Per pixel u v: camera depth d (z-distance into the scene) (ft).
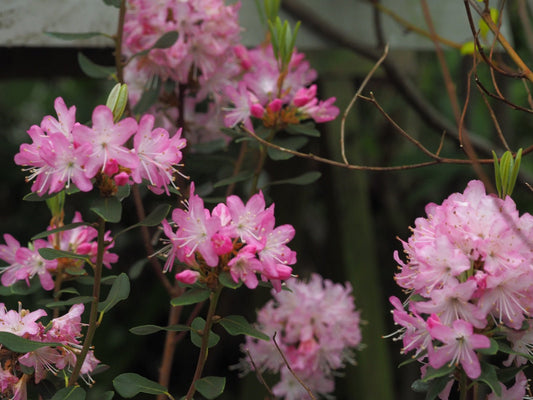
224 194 5.49
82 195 7.79
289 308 5.07
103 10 5.14
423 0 4.64
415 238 4.16
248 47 5.36
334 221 6.20
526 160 8.23
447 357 4.03
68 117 4.16
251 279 4.14
